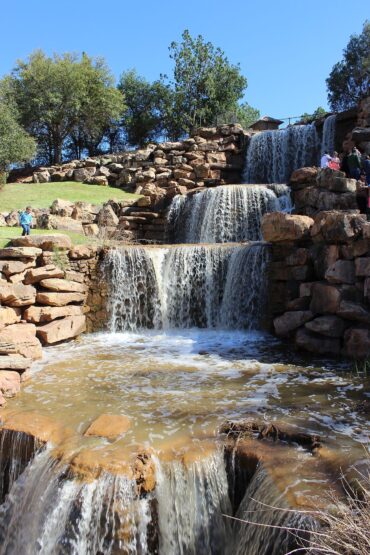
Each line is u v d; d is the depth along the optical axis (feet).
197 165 79.36
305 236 34.65
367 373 26.50
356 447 17.01
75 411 21.81
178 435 18.76
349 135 61.77
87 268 42.63
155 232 64.03
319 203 41.98
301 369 27.71
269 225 36.58
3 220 58.13
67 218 57.82
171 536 16.42
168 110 143.23
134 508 15.87
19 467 19.27
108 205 62.64
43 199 70.08
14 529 17.54
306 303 33.01
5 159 80.64
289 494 14.23
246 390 24.08
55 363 30.53
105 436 18.86
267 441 18.13
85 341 37.68
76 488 16.28
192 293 41.63
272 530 13.82
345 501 13.57
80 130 140.67
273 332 36.73
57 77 120.57
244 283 38.86
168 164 83.41
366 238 29.07
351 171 46.52
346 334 29.45
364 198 40.29
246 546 14.93
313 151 72.59
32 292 36.91
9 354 28.27
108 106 131.13
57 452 17.90
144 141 156.15
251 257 38.58
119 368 29.07
